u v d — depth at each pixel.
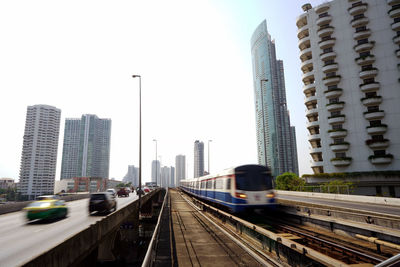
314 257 6.54
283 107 124.75
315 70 56.09
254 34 153.50
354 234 11.18
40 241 10.55
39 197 18.59
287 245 7.32
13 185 151.62
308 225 14.27
